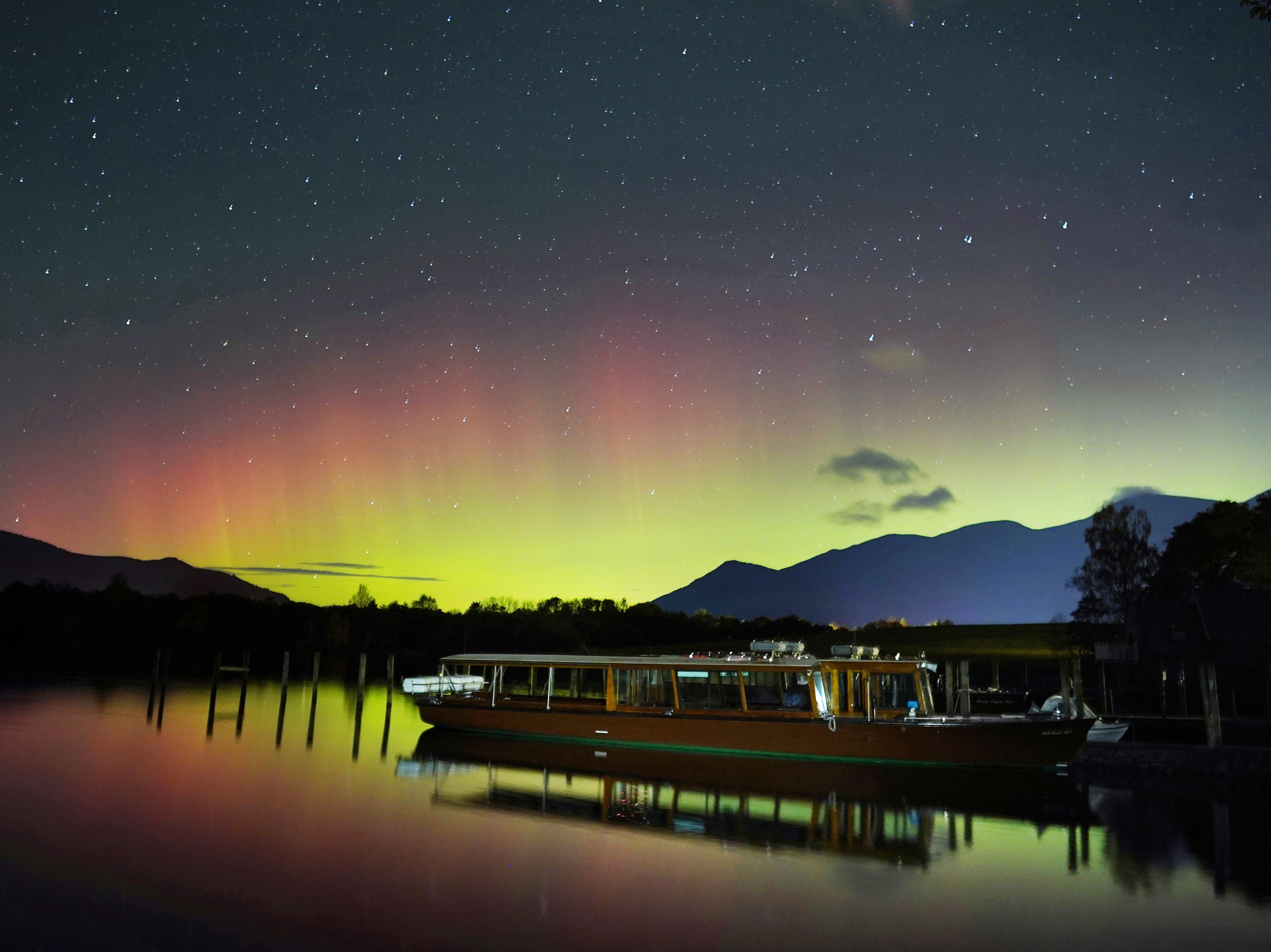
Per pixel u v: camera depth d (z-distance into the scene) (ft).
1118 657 183.32
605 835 64.23
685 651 301.22
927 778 88.33
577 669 110.01
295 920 45.55
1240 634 173.37
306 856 57.21
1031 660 235.40
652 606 375.45
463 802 74.74
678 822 68.90
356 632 338.95
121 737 107.24
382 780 84.28
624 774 89.10
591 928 45.44
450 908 47.88
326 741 110.63
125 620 322.55
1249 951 44.19
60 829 62.28
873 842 64.34
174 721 125.70
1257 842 66.49
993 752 89.25
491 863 56.49
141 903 47.47
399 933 44.09
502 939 43.68
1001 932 46.42
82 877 51.62
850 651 101.91
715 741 96.27
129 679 196.54
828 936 45.32
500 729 109.60
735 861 58.39
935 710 130.00
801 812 73.41
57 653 274.16
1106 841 66.33
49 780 79.10
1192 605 184.85
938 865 58.90
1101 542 221.05
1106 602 218.38
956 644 294.46
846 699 95.96
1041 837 67.36
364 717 141.38
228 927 44.37
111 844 58.95
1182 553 230.07
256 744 106.01
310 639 321.93
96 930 43.55
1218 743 95.04
